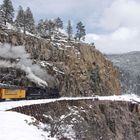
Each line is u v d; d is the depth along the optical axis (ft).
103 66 320.29
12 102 140.05
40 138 97.55
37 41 250.78
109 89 311.06
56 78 241.35
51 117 139.13
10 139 85.71
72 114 161.68
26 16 326.65
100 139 175.73
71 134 126.21
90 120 182.29
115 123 219.20
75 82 261.44
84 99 201.57
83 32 398.21
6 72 200.44
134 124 245.45
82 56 293.43
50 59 254.88
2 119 102.53
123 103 251.19
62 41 292.61
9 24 302.04
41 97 179.22
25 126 103.19
